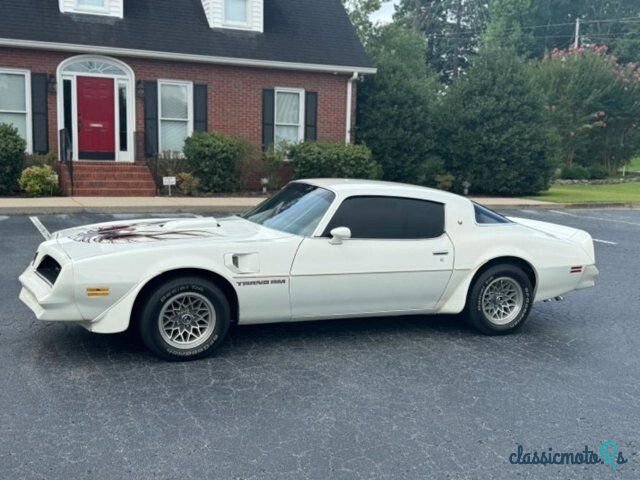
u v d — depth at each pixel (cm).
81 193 1512
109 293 456
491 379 469
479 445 365
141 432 364
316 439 364
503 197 2045
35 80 1597
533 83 2145
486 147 2038
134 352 496
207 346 487
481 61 2133
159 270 465
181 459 336
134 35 1677
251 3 1814
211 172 1666
